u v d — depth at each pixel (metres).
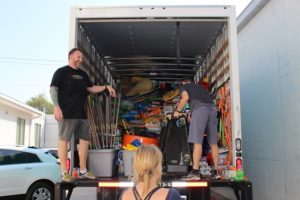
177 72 7.93
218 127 5.47
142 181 2.41
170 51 6.96
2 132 18.55
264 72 6.80
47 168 9.15
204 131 4.86
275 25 6.26
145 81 7.65
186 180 4.52
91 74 6.11
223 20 4.99
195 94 4.95
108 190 4.57
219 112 5.54
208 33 5.88
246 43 7.89
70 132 4.72
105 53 7.00
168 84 7.62
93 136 5.23
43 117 26.89
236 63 4.83
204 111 4.85
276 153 6.25
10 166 8.77
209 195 4.50
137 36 6.07
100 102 5.54
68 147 4.80
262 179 6.93
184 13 4.91
